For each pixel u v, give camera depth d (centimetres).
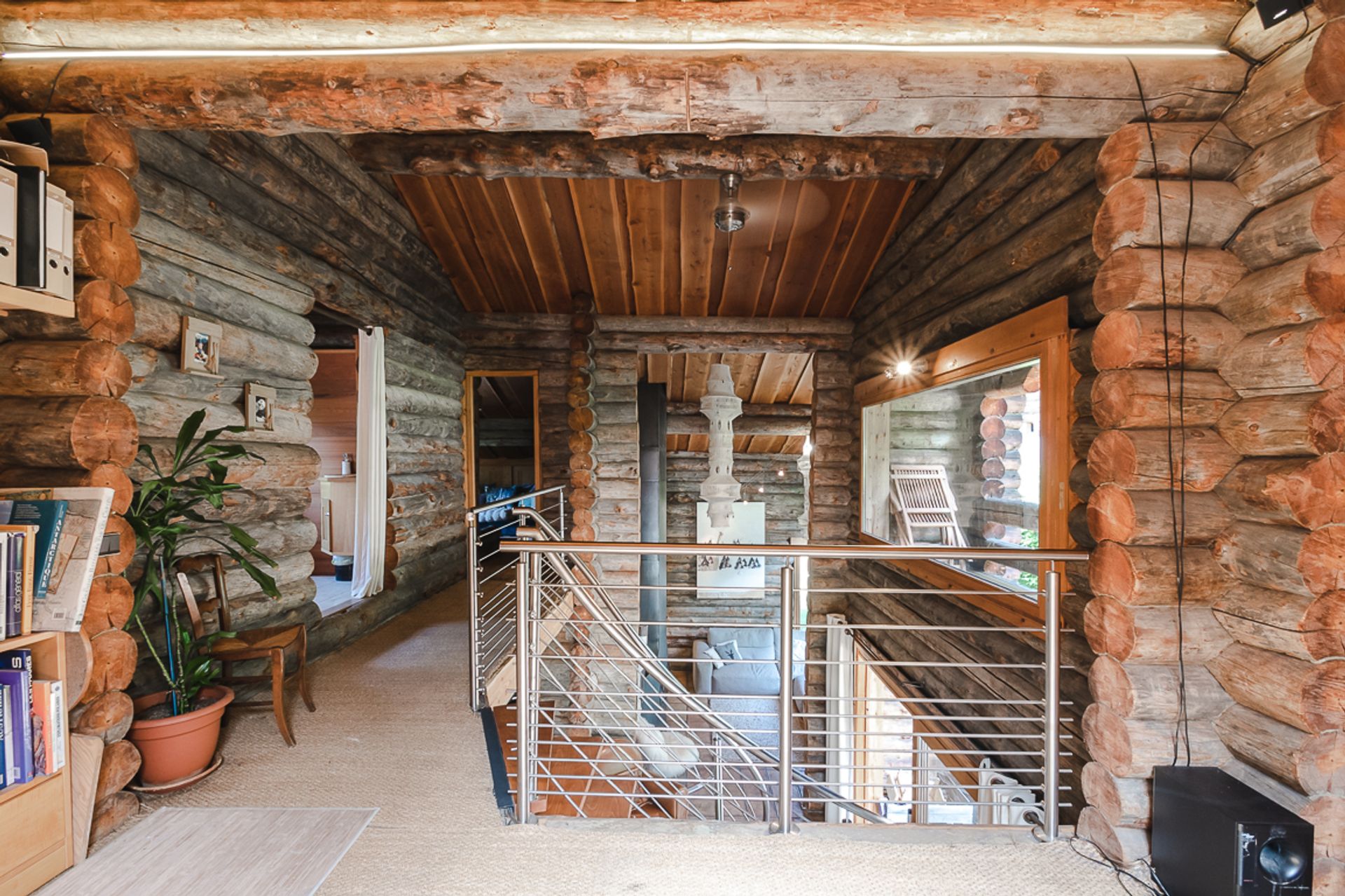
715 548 217
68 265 198
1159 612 200
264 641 282
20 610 182
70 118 208
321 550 596
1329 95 167
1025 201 313
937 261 423
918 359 454
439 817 223
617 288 589
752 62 207
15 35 211
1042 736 225
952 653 388
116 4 208
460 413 630
